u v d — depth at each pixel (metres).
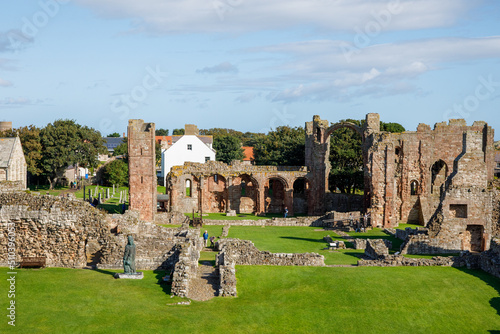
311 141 94.31
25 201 40.91
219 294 35.72
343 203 92.75
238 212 93.38
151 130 74.69
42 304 31.47
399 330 32.25
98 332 28.45
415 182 89.19
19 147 86.50
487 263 42.03
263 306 34.31
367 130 82.19
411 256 48.69
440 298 36.53
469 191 49.97
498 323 33.38
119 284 36.03
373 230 72.69
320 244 59.47
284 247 56.91
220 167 91.44
